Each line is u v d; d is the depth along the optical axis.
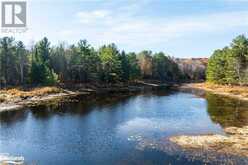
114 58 107.81
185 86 121.62
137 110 51.00
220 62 106.12
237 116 44.53
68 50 99.75
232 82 95.00
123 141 30.66
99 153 26.70
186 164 23.53
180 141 30.34
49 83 81.38
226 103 60.41
